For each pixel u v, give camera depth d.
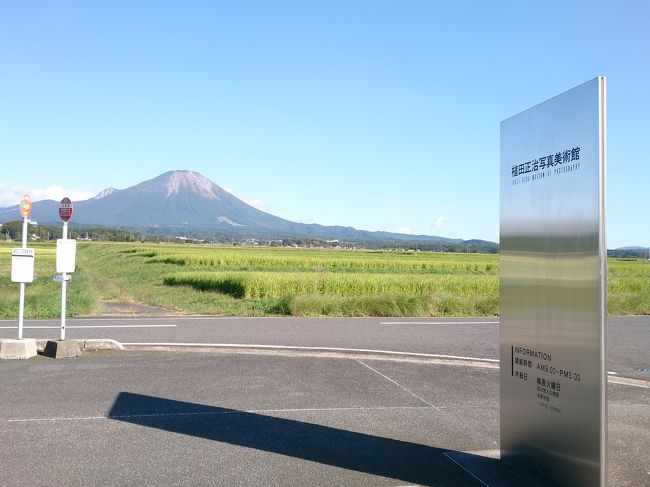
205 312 15.25
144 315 14.37
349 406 6.02
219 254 55.59
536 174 4.05
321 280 20.47
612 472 4.39
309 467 4.36
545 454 3.92
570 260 3.67
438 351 9.24
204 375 7.27
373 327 12.06
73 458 4.47
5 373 7.28
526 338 4.16
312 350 8.95
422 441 5.00
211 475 4.18
